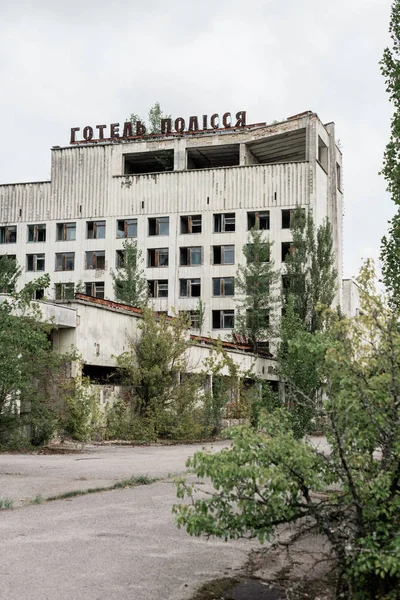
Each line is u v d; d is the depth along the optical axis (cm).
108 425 2647
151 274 6056
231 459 621
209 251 5944
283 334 1822
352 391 641
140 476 1404
